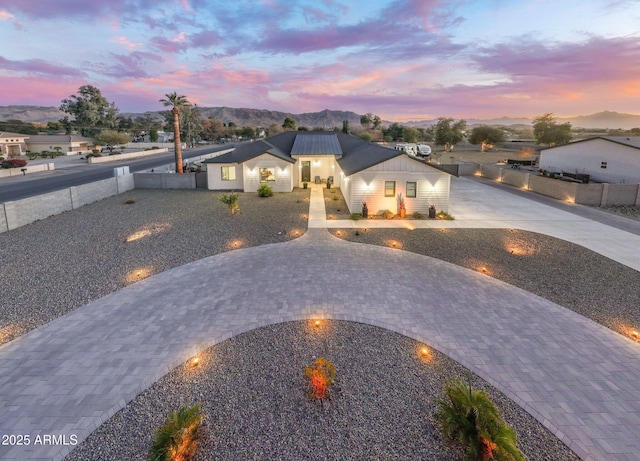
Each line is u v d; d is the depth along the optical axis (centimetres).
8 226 1681
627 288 1073
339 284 1096
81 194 2273
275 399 620
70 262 1277
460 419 515
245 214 2047
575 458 512
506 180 3188
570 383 665
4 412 596
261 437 539
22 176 3522
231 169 2945
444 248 1445
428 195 2002
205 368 704
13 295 1016
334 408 598
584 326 859
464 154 6181
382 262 1286
